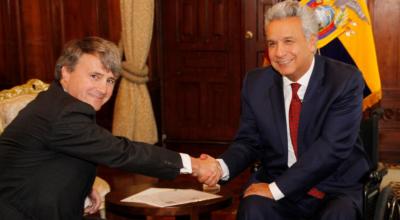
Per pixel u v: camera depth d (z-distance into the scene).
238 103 6.43
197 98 6.55
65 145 2.09
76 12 6.11
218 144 6.50
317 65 2.61
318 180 2.47
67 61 2.15
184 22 6.45
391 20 5.75
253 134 2.76
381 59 5.80
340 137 2.49
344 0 3.59
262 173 2.76
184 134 6.60
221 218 4.07
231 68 6.40
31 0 6.17
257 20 6.24
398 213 2.98
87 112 2.13
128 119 5.78
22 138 2.09
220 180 2.66
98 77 2.15
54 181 2.09
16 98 3.07
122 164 2.18
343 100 2.52
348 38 3.60
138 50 5.71
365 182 2.55
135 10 5.64
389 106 5.80
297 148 2.58
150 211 2.47
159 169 2.30
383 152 5.76
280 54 2.46
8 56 6.27
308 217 2.57
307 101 2.55
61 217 2.10
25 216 2.08
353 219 2.39
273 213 2.45
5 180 2.09
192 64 6.50
